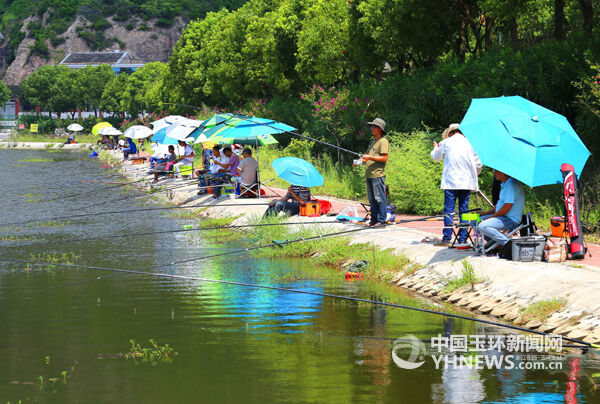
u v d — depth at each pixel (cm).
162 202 2312
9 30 19888
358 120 2414
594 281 833
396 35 2097
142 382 638
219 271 1194
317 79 2942
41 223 1867
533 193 1498
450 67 1847
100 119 9431
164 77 6031
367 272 1139
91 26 19225
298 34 3134
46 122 9575
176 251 1412
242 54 4181
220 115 1938
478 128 983
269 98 4094
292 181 1539
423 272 1043
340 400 587
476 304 898
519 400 579
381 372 659
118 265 1264
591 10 1652
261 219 1574
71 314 905
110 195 2552
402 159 1648
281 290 1038
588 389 607
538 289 859
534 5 1692
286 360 699
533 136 955
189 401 587
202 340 775
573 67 1484
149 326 839
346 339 771
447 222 1095
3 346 763
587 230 1234
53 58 18488
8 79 18262
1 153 5978
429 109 1927
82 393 613
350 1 2469
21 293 1038
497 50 1881
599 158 1494
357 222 1408
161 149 3053
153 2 19975
